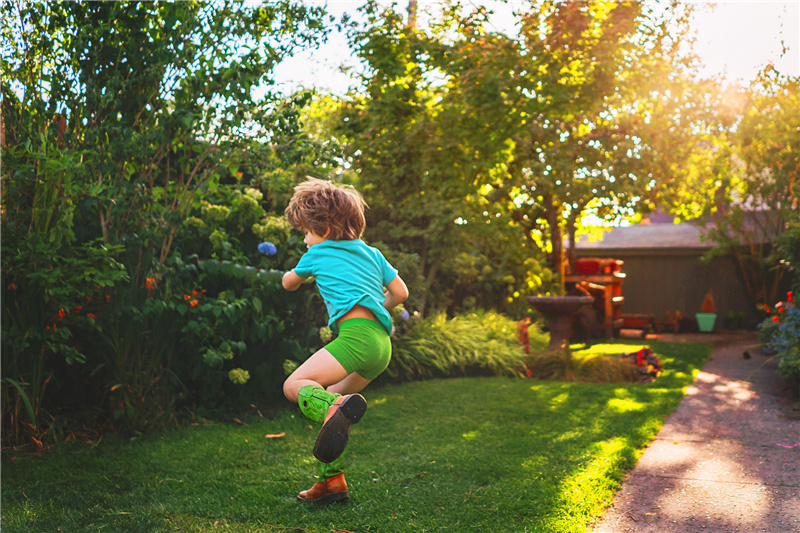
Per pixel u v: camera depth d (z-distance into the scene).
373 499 2.59
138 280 3.73
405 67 7.08
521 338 6.90
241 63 3.61
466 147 7.29
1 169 3.13
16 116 3.38
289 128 3.91
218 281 4.30
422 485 2.77
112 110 3.49
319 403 2.04
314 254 2.39
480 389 5.38
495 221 8.52
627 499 2.64
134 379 3.69
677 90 8.40
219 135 3.78
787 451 3.39
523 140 8.48
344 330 2.26
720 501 2.60
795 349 5.07
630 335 10.95
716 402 4.86
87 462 3.06
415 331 6.33
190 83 3.58
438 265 7.73
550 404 4.73
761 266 12.41
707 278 13.53
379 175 7.60
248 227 4.90
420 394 5.13
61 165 3.07
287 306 4.68
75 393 3.90
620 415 4.30
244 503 2.54
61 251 3.31
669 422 4.16
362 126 7.44
